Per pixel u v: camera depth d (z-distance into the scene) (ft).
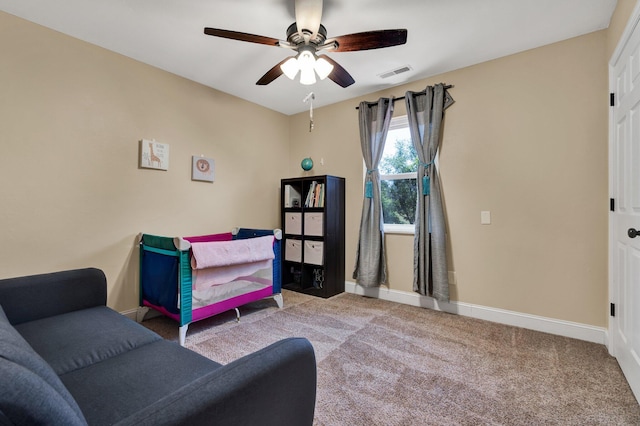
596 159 7.55
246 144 12.16
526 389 5.58
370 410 5.00
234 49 8.39
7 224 6.82
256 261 9.32
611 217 6.98
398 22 7.20
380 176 11.51
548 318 8.17
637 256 5.42
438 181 9.83
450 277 9.70
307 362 3.19
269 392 2.72
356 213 11.96
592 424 4.69
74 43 7.77
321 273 12.26
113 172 8.47
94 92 8.11
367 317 9.26
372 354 6.91
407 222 11.14
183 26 7.36
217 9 6.72
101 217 8.25
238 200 11.88
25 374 1.87
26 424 1.75
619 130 6.49
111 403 3.22
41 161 7.27
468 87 9.39
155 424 1.95
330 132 12.71
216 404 2.27
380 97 11.14
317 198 11.77
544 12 6.85
